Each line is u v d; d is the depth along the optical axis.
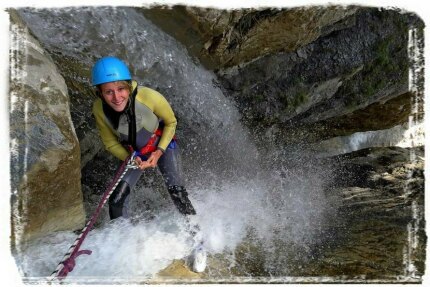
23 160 2.69
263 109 5.20
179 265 3.07
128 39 3.84
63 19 3.49
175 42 4.18
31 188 2.74
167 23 4.01
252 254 3.41
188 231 3.34
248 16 4.21
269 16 4.25
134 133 3.09
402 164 6.11
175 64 4.26
